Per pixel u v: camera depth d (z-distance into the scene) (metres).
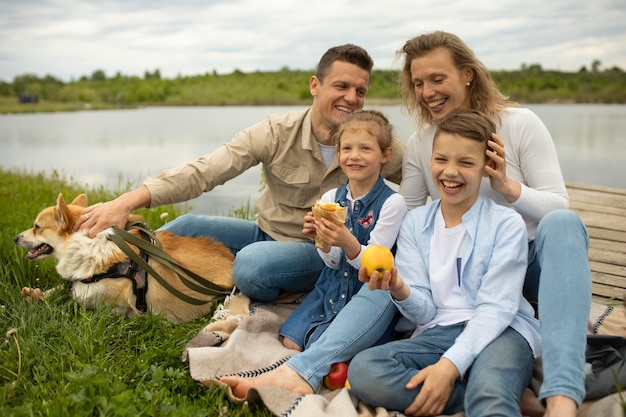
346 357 2.80
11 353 2.81
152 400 2.47
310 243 3.66
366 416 2.48
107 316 3.23
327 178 3.70
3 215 5.62
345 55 3.54
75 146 14.73
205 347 2.89
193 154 12.64
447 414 2.51
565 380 2.20
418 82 3.39
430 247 2.89
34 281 3.96
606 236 5.33
